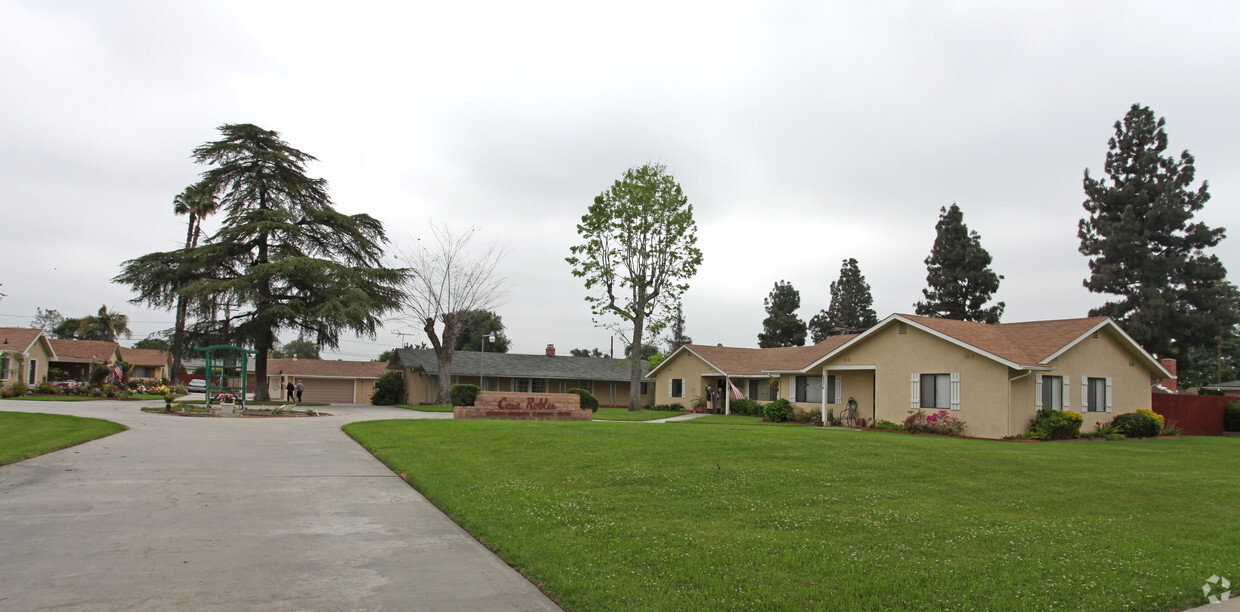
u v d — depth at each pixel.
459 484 10.59
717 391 42.69
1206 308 43.91
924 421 24.31
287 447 15.76
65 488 10.00
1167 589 6.11
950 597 5.74
